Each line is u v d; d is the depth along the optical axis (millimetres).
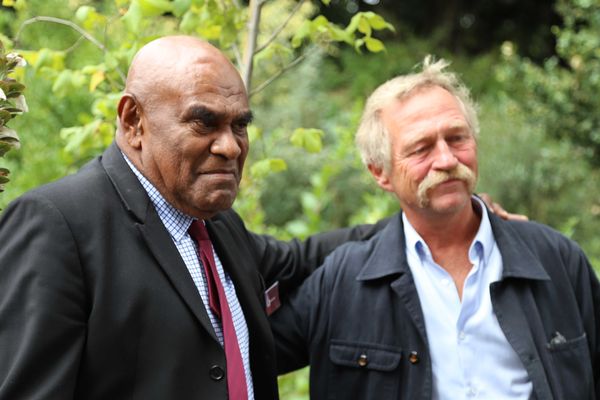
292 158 6984
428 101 2104
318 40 2541
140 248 1663
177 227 1756
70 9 4672
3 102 1635
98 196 1667
